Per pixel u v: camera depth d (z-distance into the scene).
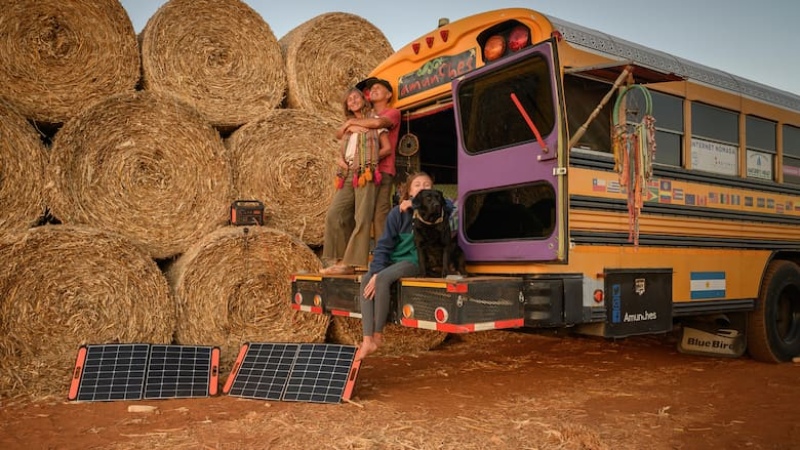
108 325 4.72
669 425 3.55
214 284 5.21
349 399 4.00
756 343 5.48
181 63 5.63
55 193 4.77
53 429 3.42
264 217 5.81
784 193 5.68
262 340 5.42
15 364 4.33
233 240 5.27
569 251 3.61
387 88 5.07
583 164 3.77
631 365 5.47
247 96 5.93
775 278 5.47
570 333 4.02
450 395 4.29
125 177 5.14
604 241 3.87
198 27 5.72
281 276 5.52
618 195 3.97
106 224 5.04
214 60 5.81
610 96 3.80
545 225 3.75
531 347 6.47
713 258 4.82
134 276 4.82
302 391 4.09
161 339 4.89
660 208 4.36
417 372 5.13
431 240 3.92
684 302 4.51
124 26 5.28
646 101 4.00
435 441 3.22
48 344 4.51
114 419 3.61
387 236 4.15
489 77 4.12
